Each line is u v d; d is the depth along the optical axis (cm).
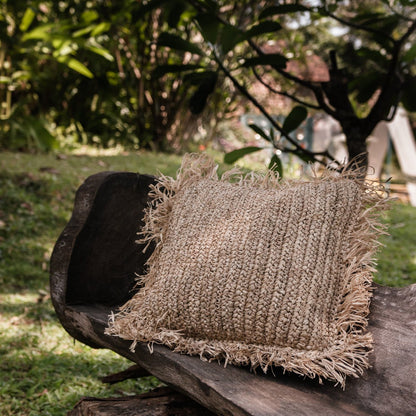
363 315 164
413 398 147
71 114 1018
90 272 221
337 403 152
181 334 177
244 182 201
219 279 172
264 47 722
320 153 272
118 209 227
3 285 455
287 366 157
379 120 280
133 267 234
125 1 748
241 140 1236
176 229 193
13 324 385
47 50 884
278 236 171
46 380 311
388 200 170
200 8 268
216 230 182
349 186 175
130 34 952
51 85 980
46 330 382
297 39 653
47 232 564
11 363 328
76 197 225
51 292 219
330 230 169
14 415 277
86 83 991
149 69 1016
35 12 802
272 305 163
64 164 768
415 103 292
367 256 166
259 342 165
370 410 150
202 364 166
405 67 289
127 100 1053
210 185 201
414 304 163
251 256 171
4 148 849
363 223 171
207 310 172
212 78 264
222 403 145
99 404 194
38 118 963
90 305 220
